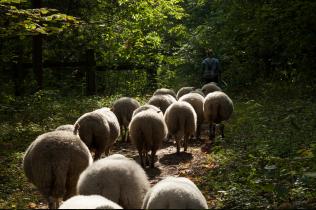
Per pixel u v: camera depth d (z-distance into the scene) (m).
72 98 20.92
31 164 6.84
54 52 25.61
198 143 14.04
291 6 18.47
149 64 25.00
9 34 13.42
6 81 21.41
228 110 13.98
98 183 5.68
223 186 8.88
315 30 18.52
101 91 24.88
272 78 23.22
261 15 19.45
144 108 12.90
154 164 11.54
